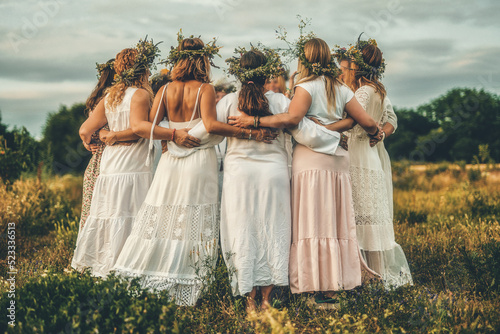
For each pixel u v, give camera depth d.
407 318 3.54
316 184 3.92
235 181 3.91
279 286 3.98
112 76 4.77
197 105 4.04
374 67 4.46
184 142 4.02
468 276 4.13
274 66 3.92
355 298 3.84
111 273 3.57
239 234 3.84
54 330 3.08
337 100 4.05
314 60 4.01
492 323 3.41
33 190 8.14
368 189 4.21
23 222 6.69
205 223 4.02
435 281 4.41
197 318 3.61
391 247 4.27
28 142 8.55
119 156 4.41
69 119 19.19
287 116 3.85
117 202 4.35
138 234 4.05
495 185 10.09
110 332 3.11
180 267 3.94
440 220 6.71
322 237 3.89
